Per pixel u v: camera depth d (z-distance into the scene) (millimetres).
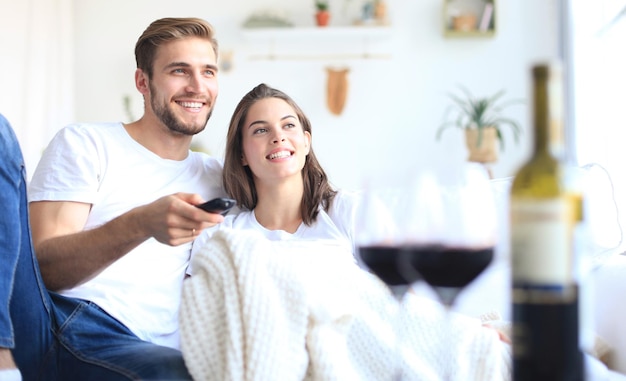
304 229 2084
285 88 5535
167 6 5582
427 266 812
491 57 5379
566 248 741
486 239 807
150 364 1440
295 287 1225
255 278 1197
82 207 1900
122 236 1547
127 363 1487
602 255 1869
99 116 5625
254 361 1151
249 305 1176
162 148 2062
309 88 5520
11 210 1391
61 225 1855
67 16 5473
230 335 1164
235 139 2121
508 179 2064
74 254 1660
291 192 2102
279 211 2105
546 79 757
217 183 2168
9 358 1331
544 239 739
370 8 5355
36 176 1920
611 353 1721
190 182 2074
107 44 5609
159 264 1905
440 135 5410
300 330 1206
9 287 1359
